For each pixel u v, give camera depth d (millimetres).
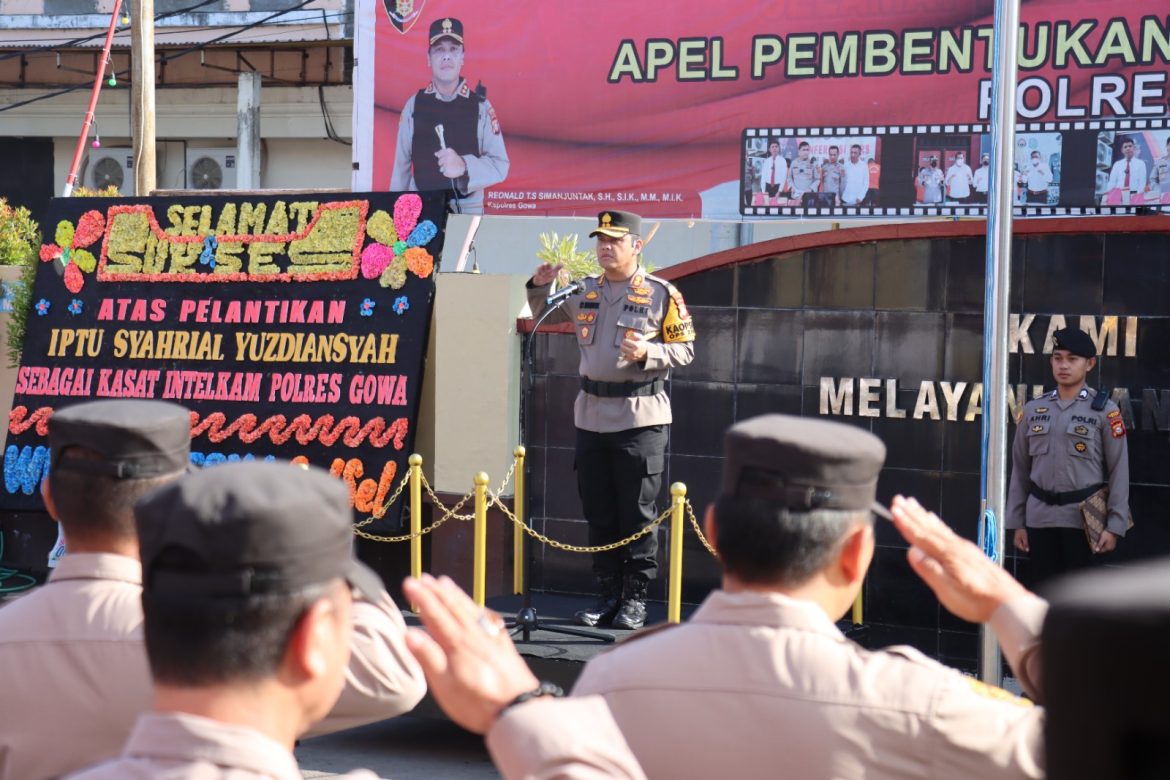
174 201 11977
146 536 2117
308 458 10977
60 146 25969
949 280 9516
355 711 3049
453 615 2297
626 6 10539
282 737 2141
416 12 11062
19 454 12125
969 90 9711
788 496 2678
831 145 10078
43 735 2953
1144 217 9031
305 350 11195
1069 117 9453
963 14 9680
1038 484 8883
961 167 9766
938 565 2801
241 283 11555
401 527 10586
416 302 10883
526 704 2215
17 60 25188
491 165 10969
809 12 10055
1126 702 1220
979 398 9406
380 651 3061
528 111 10852
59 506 3094
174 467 3141
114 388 11836
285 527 2084
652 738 2676
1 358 13164
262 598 2062
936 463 9570
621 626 8773
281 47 23422
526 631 8602
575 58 10695
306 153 24500
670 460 10266
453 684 2246
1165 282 9047
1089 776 1240
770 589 2713
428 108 11102
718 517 2770
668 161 10516
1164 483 9047
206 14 22844
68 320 12172
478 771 8359
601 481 8734
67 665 2969
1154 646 1202
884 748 2539
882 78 9914
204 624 2051
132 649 2969
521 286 10844
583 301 8688
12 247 15078
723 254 10039
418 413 10961
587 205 10742
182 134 25062
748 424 2822
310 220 11367
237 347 11461
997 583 2771
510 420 10750
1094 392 8797
